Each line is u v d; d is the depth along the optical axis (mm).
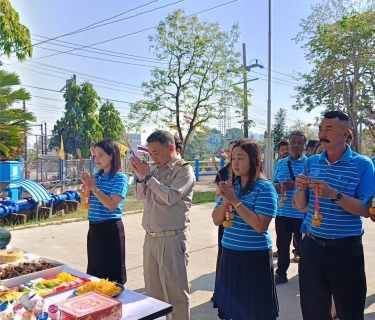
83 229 7965
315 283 2752
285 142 5316
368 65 15992
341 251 2648
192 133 17859
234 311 2713
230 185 2701
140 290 4484
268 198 2631
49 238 7129
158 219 2918
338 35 16484
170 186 2910
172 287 2928
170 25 15297
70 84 24188
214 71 15750
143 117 16203
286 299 4121
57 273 2678
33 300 2045
